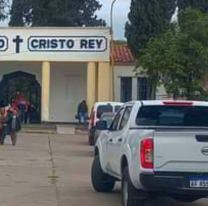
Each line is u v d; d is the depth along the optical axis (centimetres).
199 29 3541
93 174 1545
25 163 2209
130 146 1194
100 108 2850
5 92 4647
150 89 4366
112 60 4394
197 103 1300
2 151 2691
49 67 4488
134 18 4212
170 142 1130
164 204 1391
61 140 3488
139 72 3966
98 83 4425
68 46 4425
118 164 1310
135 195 1180
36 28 4434
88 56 4416
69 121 4669
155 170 1128
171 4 4275
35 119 4625
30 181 1727
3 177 1803
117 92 4569
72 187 1627
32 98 4650
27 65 4641
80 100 4669
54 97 4675
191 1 4375
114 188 1623
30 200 1403
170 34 3631
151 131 1131
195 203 1413
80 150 2839
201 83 3528
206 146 1135
